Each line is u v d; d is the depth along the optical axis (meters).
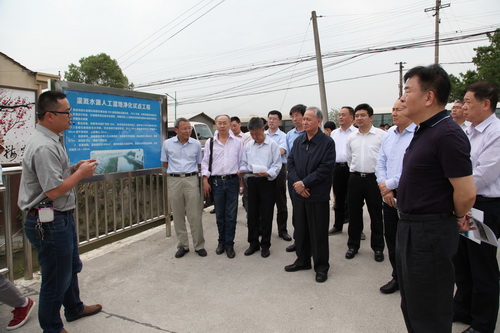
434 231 1.56
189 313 2.56
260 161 3.65
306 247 3.29
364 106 3.54
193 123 12.56
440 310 1.59
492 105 2.22
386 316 2.47
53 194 1.95
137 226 4.24
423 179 1.58
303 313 2.53
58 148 2.04
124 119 3.86
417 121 1.64
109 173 3.75
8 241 2.94
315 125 3.06
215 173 3.75
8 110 4.58
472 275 2.19
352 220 3.66
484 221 2.21
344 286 2.96
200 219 3.77
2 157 4.50
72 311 2.43
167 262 3.57
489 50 15.59
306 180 3.02
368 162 3.49
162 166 4.20
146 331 2.34
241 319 2.46
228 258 3.69
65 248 2.11
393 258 2.80
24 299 2.41
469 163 1.48
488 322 2.15
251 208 3.76
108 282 3.09
